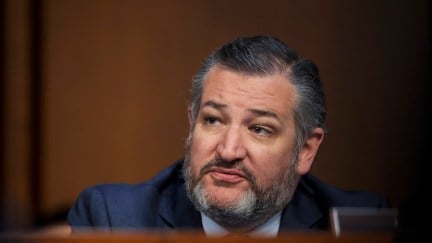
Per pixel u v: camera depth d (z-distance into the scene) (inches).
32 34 305.4
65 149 308.7
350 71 304.8
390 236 123.6
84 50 307.6
